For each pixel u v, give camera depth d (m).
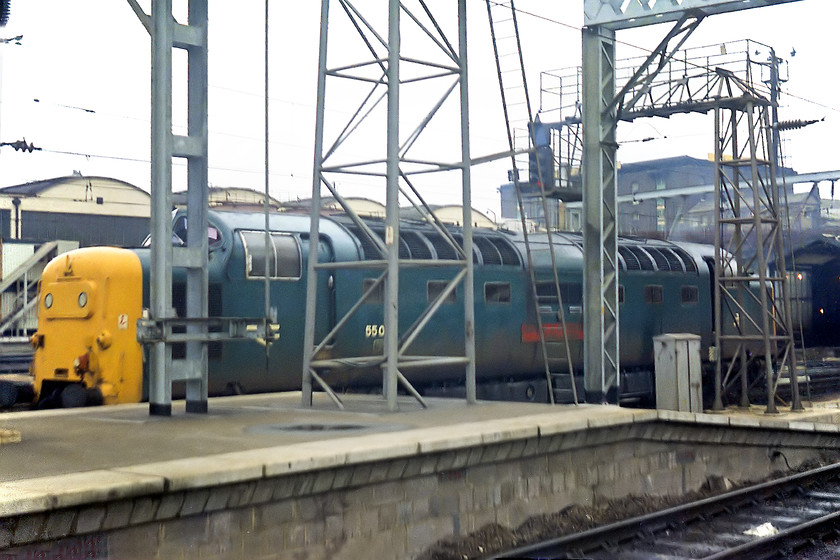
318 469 8.52
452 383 20.95
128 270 15.73
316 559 8.68
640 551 10.71
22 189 44.28
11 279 34.09
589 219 19.59
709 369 27.00
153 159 12.38
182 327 15.03
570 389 23.47
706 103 23.19
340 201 13.55
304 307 17.52
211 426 11.27
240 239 16.72
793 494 14.41
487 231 22.70
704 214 62.59
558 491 11.59
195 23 12.89
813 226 57.03
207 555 7.83
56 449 9.22
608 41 19.69
